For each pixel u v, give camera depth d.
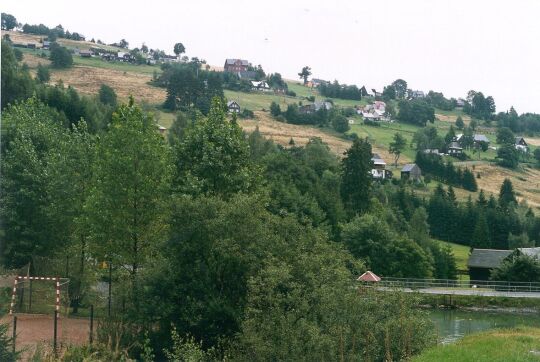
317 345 43.28
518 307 117.38
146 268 59.44
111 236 70.50
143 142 72.19
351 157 163.50
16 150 82.38
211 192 76.50
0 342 36.28
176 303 56.97
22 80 164.00
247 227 58.41
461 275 160.00
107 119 171.12
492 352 42.59
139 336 56.25
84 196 81.00
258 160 157.00
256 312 48.41
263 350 45.00
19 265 79.19
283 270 49.84
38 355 38.84
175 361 47.31
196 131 83.56
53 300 69.31
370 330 45.22
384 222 140.50
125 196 70.62
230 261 57.19
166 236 61.31
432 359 40.75
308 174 161.38
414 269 133.12
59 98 164.62
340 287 48.53
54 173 80.94
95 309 70.06
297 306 47.22
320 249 56.81
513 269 130.12
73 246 76.06
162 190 71.62
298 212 126.81
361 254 131.88
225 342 53.56
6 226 78.88
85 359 42.22
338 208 147.50
